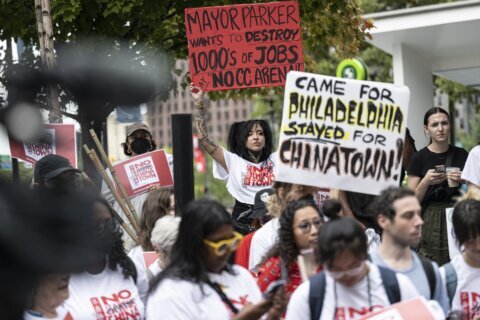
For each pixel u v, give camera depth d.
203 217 3.37
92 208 1.76
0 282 1.66
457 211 4.00
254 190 6.77
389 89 4.52
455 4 12.17
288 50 6.95
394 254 3.76
